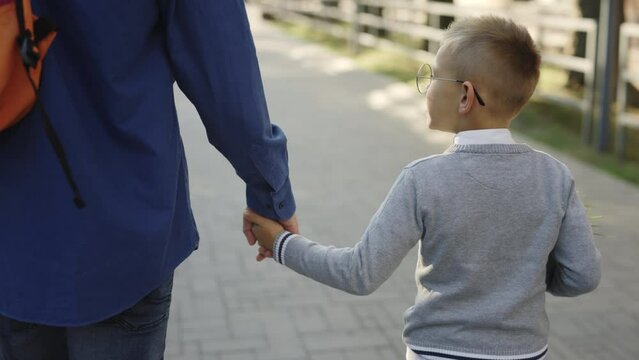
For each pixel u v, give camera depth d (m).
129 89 1.79
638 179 7.23
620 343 4.04
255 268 5.00
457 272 2.01
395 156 8.11
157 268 1.86
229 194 6.65
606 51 8.13
